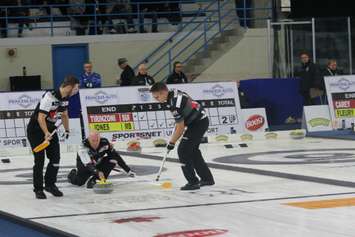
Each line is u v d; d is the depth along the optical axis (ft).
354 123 82.69
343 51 97.91
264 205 39.78
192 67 102.27
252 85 88.33
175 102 44.47
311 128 81.97
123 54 103.30
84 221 36.73
